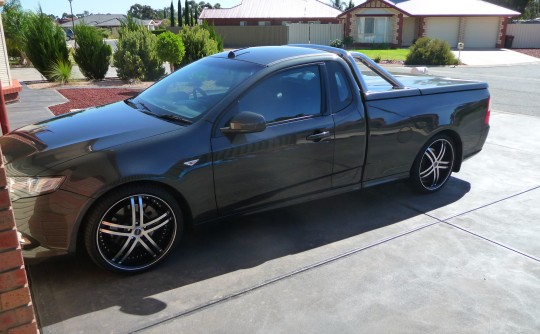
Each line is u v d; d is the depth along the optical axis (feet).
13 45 69.67
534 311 10.43
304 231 14.14
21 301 7.06
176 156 11.38
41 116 28.04
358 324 9.91
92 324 9.71
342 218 15.11
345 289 11.14
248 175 12.59
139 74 49.57
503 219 15.12
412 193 17.37
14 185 10.36
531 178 19.02
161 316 10.03
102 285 11.10
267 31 133.08
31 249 10.48
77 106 32.07
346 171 14.62
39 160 10.68
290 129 13.07
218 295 10.82
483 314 10.30
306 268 12.02
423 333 9.67
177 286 11.15
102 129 12.05
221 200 12.39
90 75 50.88
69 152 10.82
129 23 54.70
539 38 123.75
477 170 19.99
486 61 87.35
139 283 11.24
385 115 14.97
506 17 119.85
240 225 14.46
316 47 15.72
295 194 13.78
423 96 16.01
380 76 15.99
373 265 12.23
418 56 81.15
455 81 17.84
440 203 16.42
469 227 14.52
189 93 13.55
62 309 10.19
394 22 118.21
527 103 37.37
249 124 11.62
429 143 16.42
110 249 11.19
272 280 11.46
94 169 10.50
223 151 12.03
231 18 148.25
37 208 10.24
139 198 11.11
